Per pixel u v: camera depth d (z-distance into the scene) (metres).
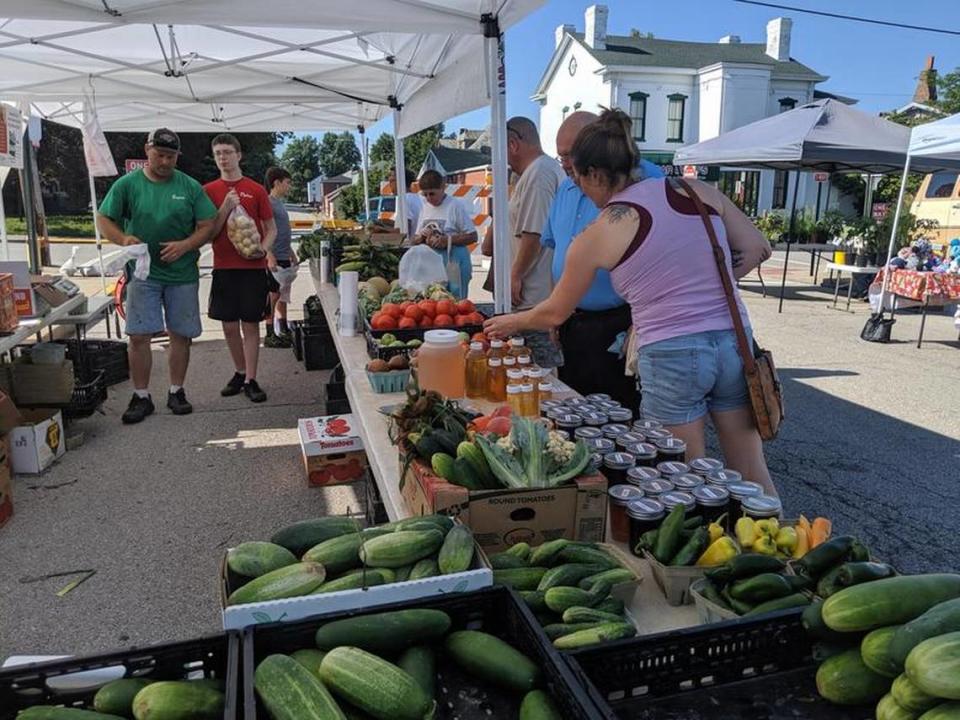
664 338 2.40
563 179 4.05
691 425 2.45
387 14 3.85
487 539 1.70
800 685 1.29
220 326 9.75
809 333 9.93
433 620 1.31
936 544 3.92
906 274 9.16
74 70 7.39
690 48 33.28
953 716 0.98
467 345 3.05
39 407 5.01
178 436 5.41
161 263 5.53
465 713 1.23
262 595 1.35
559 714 1.15
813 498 4.54
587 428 2.14
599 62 30.44
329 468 4.47
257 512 4.16
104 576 3.46
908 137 11.02
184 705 1.15
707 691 1.27
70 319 6.26
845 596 1.22
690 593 1.57
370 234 6.93
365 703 1.14
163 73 6.08
